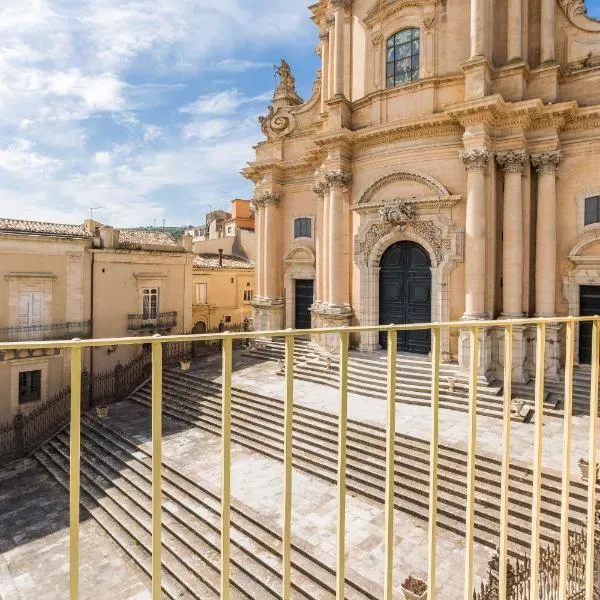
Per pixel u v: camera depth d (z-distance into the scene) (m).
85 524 11.82
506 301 15.98
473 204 15.73
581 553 6.22
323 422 13.94
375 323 19.33
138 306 25.98
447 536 9.16
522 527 8.79
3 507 13.15
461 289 16.80
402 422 13.27
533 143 16.17
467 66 15.69
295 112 23.73
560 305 16.33
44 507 13.10
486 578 7.84
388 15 18.83
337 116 19.41
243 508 10.40
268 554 9.19
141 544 10.55
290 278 24.25
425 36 17.78
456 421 13.27
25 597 9.38
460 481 10.31
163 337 2.33
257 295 25.08
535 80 16.31
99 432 16.17
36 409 18.33
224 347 2.53
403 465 11.24
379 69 19.28
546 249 16.02
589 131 15.82
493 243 16.08
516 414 13.13
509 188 15.97
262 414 15.37
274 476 12.01
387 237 18.52
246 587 8.64
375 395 15.84
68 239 22.62
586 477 9.16
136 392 20.09
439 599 7.46
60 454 16.19
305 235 23.73
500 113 15.57
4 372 20.48
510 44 16.23
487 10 16.25
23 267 21.30
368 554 8.73
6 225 21.58
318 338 20.50
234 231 46.62
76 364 2.04
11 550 11.02
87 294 23.62
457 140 16.80
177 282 28.11
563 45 16.66
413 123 17.09
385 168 18.42
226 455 2.57
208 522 10.34
